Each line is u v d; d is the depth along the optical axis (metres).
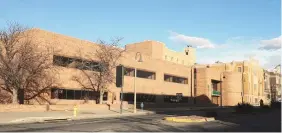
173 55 100.12
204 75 83.25
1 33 37.28
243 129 20.03
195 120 25.64
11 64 36.25
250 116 35.16
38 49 41.47
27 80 38.78
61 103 46.06
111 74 50.22
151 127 20.91
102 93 49.72
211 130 19.34
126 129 19.50
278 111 49.47
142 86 62.62
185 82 79.94
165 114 41.75
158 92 67.69
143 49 88.19
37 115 32.94
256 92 111.19
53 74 43.91
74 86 47.97
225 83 94.75
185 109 60.06
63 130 19.16
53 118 30.14
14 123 25.72
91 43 51.22
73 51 48.16
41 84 42.69
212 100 94.75
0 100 41.41
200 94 83.56
